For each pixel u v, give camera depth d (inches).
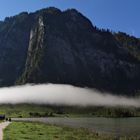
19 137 2162.9
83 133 3164.4
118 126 6127.0
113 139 2955.2
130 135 3858.3
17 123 3998.5
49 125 4040.4
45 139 2182.6
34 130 2883.9
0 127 3068.4
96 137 2881.4
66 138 2407.7
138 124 7185.0
